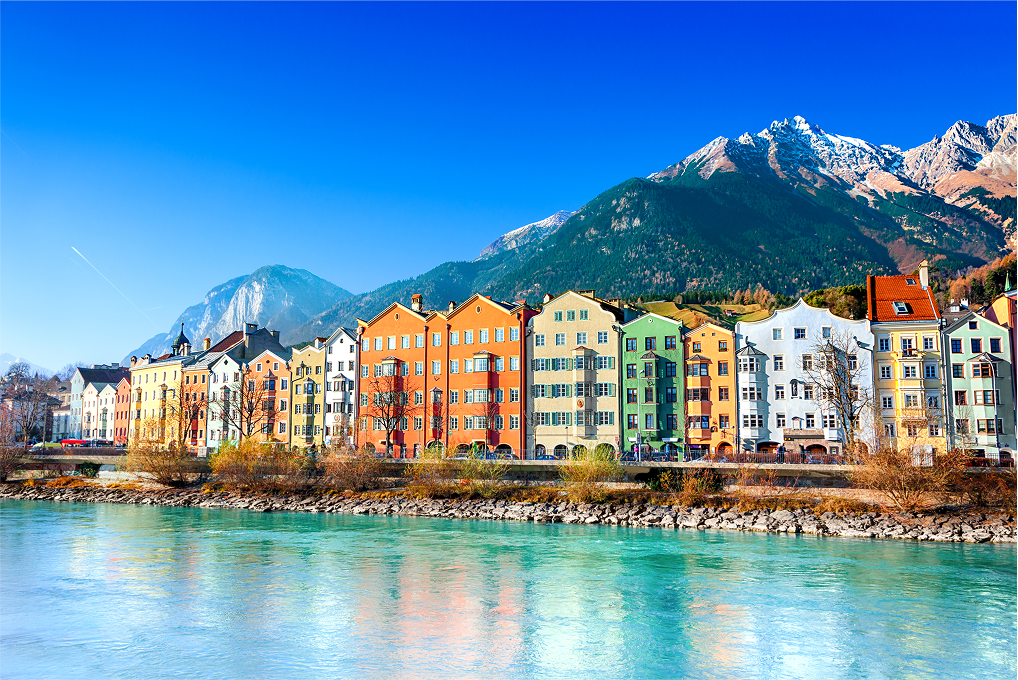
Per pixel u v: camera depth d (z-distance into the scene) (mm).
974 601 40406
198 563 51531
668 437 92688
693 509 69625
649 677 29703
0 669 30641
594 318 98688
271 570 49125
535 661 31547
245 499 86438
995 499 63531
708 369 92062
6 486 102062
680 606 39781
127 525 70312
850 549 55875
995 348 82312
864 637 34438
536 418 99875
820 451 85938
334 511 80375
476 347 104875
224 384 131750
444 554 54500
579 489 75750
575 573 47750
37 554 55000
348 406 114000
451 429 104500
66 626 36594
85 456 104750
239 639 34531
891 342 85688
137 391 155750
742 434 88812
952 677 29625
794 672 30219
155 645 33656
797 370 88188
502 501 77062
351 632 35531
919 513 64062
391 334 111438
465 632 35500
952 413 82375
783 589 43188
